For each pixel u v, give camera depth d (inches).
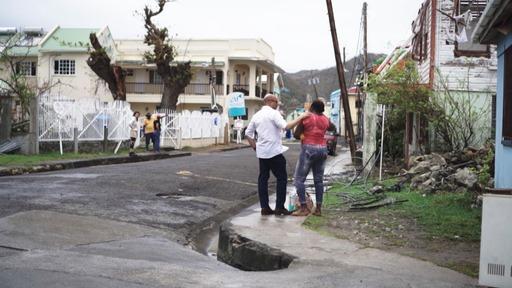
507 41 361.7
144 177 566.9
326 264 249.8
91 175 562.6
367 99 652.1
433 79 660.1
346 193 481.4
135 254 264.5
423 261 257.9
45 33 1882.4
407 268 244.8
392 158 711.7
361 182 562.6
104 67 1207.6
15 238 274.5
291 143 1830.7
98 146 902.4
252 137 387.5
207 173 657.0
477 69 657.0
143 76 1930.4
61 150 815.1
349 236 313.1
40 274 213.5
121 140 972.6
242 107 1617.9
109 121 936.3
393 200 425.4
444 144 646.5
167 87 1325.0
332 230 329.7
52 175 559.8
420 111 636.7
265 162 381.7
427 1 700.7
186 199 466.3
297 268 245.3
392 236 312.7
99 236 299.9
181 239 335.0
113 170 636.1
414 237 310.2
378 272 235.8
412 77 639.1
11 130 785.6
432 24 668.1
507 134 362.0
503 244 209.0
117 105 962.7
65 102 829.8
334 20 683.4
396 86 634.8
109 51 1830.7
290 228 332.2
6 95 770.8
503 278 209.3
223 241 318.7
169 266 243.1
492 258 210.5
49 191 434.9
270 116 377.7
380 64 1212.5
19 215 326.3
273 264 268.5
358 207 405.4
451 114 633.0
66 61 1731.1
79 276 213.9
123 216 366.3
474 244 293.9
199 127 1349.7
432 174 481.4
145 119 1021.2
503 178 370.3
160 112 1179.9
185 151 1119.0
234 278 227.9
